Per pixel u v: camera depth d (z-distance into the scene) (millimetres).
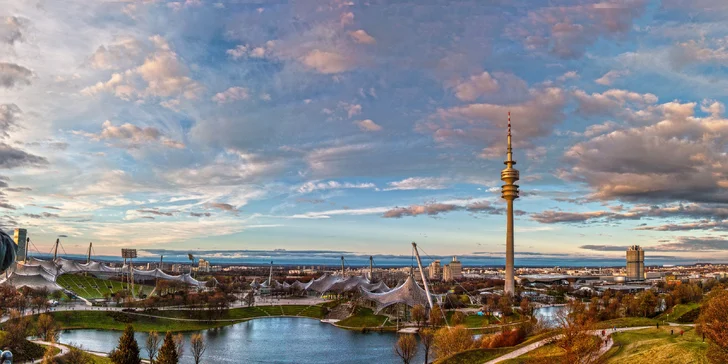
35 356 163500
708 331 111438
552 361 120812
